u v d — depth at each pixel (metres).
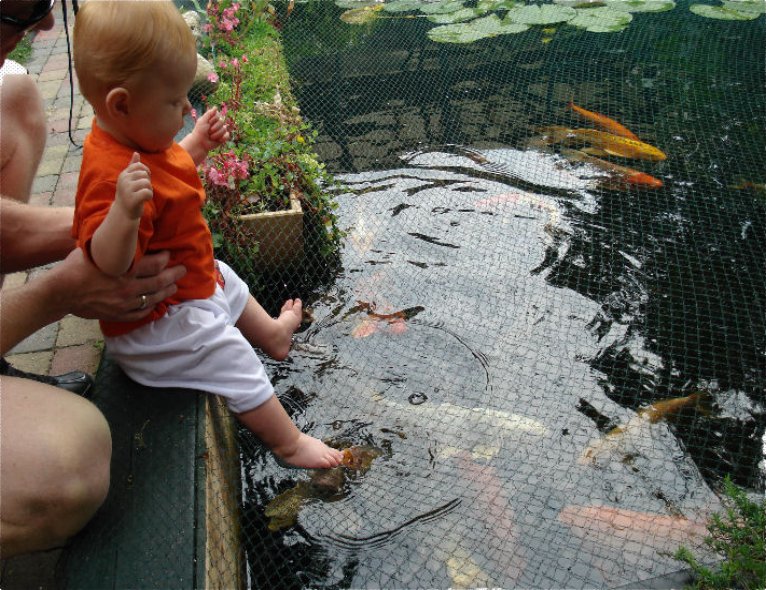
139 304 1.60
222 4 4.04
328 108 3.96
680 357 2.45
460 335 2.54
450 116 3.87
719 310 2.63
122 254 1.42
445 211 3.16
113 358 1.85
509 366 2.42
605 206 3.16
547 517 1.95
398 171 3.43
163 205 1.61
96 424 1.47
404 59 4.49
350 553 1.87
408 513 1.95
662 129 3.68
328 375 2.39
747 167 3.37
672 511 1.97
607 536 1.90
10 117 1.94
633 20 4.91
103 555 1.42
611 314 2.62
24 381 1.51
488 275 2.81
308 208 2.83
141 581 1.38
